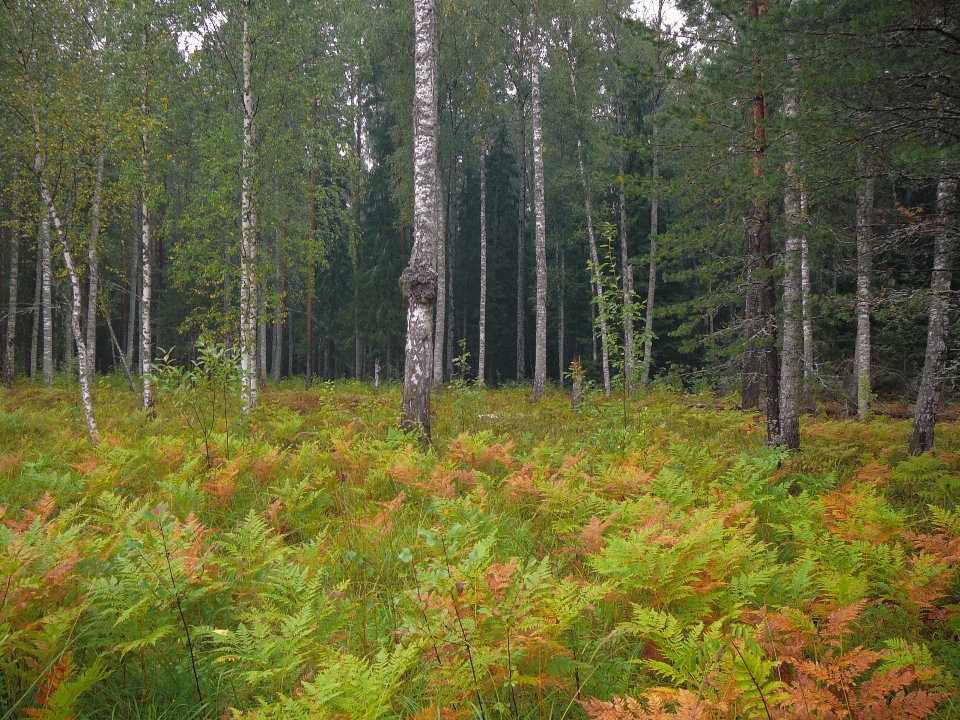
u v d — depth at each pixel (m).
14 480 6.64
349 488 6.34
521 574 3.44
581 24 23.77
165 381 8.28
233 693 2.74
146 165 13.31
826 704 2.35
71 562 3.19
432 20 9.85
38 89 11.41
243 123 14.47
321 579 3.82
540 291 19.00
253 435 9.33
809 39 6.25
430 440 9.20
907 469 7.14
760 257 8.95
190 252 13.98
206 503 5.77
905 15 5.69
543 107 26.17
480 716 2.56
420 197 9.69
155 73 13.41
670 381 19.17
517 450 8.95
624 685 2.79
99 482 5.87
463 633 2.71
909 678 2.41
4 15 11.37
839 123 6.47
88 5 14.68
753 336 9.25
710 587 3.39
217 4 14.32
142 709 2.71
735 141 8.61
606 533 4.71
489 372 37.81
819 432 10.97
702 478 7.11
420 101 9.81
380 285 31.91
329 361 44.50
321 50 15.86
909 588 3.44
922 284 10.60
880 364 17.98
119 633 3.02
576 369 11.73
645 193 9.17
